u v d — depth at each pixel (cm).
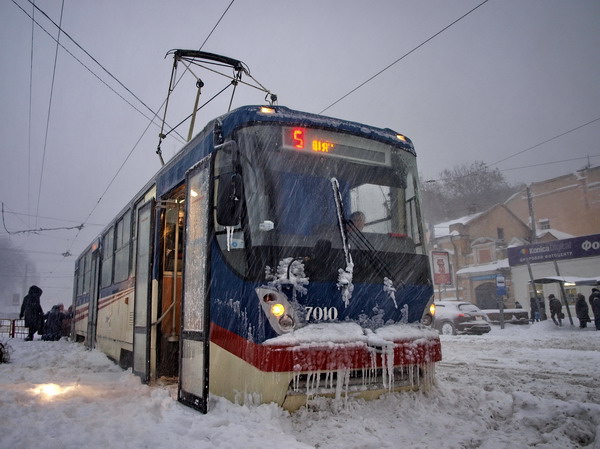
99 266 1221
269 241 518
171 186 733
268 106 578
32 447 396
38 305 1995
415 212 624
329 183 568
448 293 3725
